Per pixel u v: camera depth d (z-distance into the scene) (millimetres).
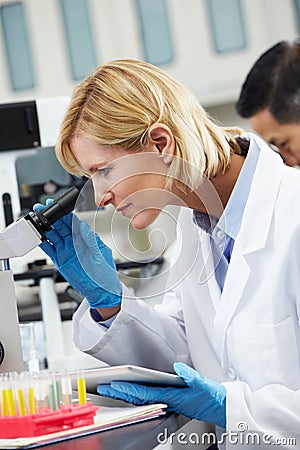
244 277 1720
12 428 1291
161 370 1860
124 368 1469
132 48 4246
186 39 4254
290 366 1701
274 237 1702
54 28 4285
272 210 1722
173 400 1495
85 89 1656
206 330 1884
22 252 1547
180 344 1932
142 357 1825
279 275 1677
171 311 1989
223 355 1794
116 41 4273
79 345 1803
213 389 1521
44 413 1308
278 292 1687
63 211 1566
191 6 4242
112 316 1779
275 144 2689
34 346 2045
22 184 2676
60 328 2307
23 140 2594
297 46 2578
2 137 2580
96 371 1471
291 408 1559
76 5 4270
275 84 2562
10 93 4320
